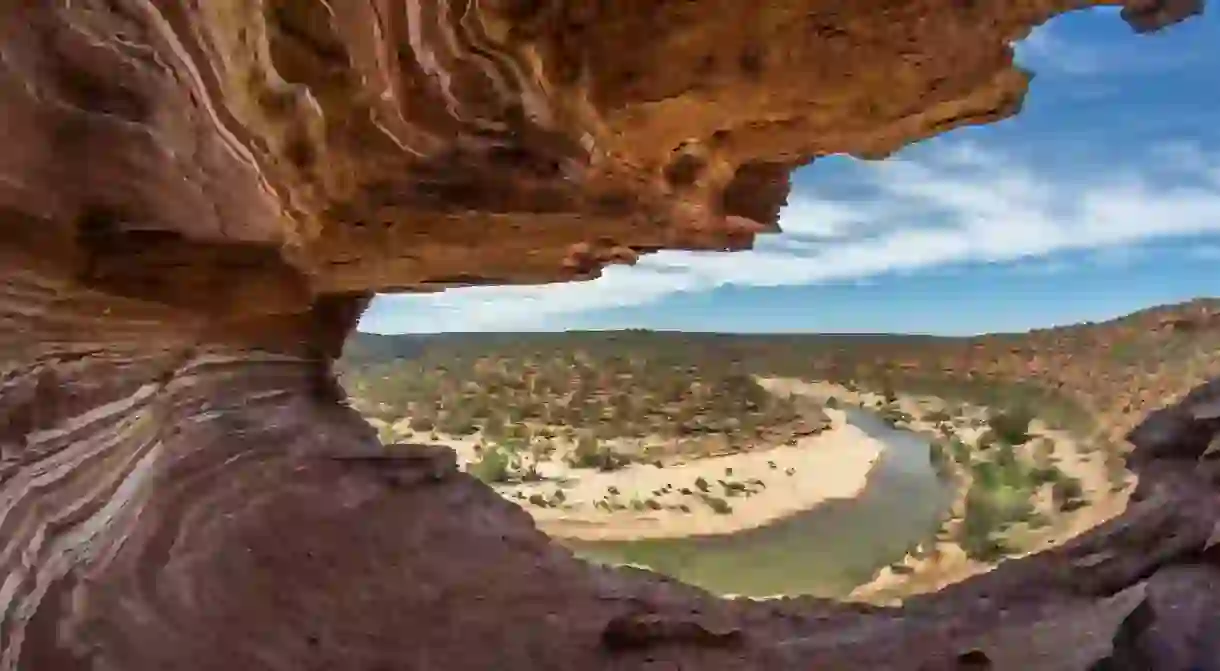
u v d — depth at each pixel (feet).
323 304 56.03
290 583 28.37
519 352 372.17
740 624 31.73
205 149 15.53
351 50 18.83
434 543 37.01
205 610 23.47
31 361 17.53
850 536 122.21
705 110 29.71
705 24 26.12
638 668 27.78
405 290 47.78
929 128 34.91
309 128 19.01
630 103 28.02
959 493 147.64
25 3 11.85
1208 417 41.55
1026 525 104.78
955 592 34.88
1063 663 26.00
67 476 19.31
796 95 29.71
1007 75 32.91
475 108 23.40
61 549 18.24
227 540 29.27
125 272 17.52
